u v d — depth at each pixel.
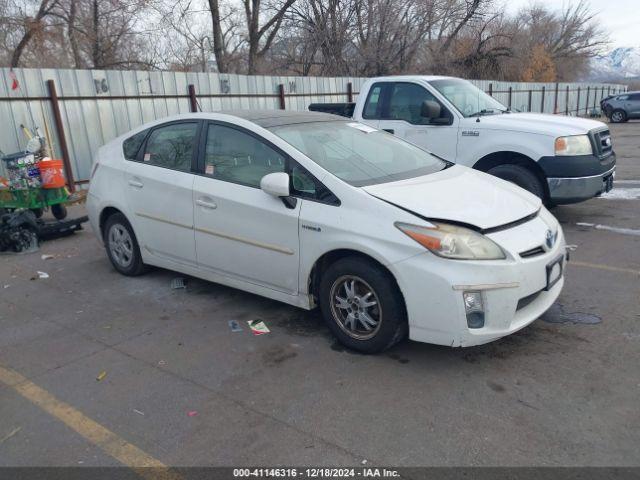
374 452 2.87
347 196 3.83
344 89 16.83
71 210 9.48
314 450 2.90
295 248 4.07
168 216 5.00
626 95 29.12
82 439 3.07
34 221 6.95
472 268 3.38
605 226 7.08
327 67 24.56
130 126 11.15
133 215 5.36
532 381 3.48
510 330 3.51
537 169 6.97
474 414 3.16
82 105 10.30
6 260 6.53
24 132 9.43
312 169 4.04
